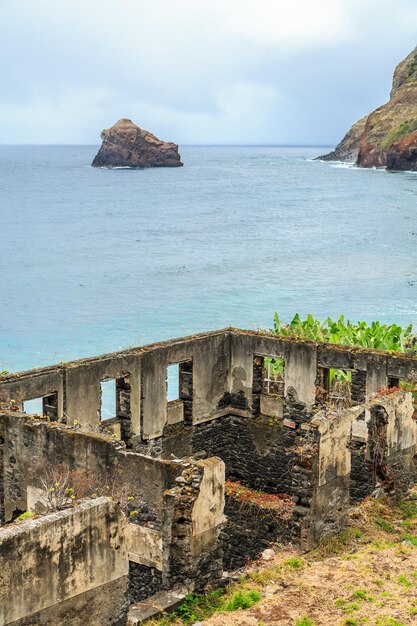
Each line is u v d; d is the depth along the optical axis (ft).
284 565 61.46
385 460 74.95
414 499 76.02
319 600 55.47
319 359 92.17
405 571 59.47
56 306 215.72
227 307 213.05
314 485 65.10
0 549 42.68
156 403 90.07
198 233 363.15
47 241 335.06
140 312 208.13
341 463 68.18
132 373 86.69
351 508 72.43
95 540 47.34
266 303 217.56
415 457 78.69
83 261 285.84
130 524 62.34
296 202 500.74
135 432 87.97
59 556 45.52
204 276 256.73
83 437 64.95
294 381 94.38
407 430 77.10
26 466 68.95
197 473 58.54
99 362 83.30
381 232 354.95
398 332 111.86
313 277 254.06
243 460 100.01
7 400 75.46
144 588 62.28
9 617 43.39
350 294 227.81
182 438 94.43
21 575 43.78
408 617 52.37
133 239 343.67
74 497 60.29
